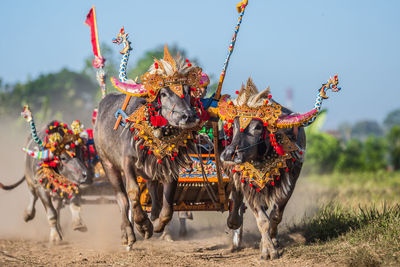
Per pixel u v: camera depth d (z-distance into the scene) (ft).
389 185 174.50
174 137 63.72
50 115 339.36
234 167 64.49
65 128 88.48
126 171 65.51
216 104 66.69
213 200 70.49
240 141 62.08
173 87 62.18
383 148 351.67
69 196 88.33
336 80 63.57
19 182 98.07
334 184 181.78
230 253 72.02
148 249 76.79
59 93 620.90
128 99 67.62
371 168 309.01
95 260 66.28
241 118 62.54
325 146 297.33
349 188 156.25
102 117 71.72
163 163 63.98
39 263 64.64
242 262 63.36
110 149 69.41
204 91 70.59
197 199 73.77
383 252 59.11
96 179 91.91
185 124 60.23
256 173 63.62
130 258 66.95
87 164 90.89
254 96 64.18
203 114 64.08
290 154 64.49
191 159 68.69
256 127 62.44
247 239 82.07
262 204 65.31
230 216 71.31
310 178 227.81
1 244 83.66
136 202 65.10
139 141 63.87
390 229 67.21
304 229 81.97
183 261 64.49
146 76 62.44
